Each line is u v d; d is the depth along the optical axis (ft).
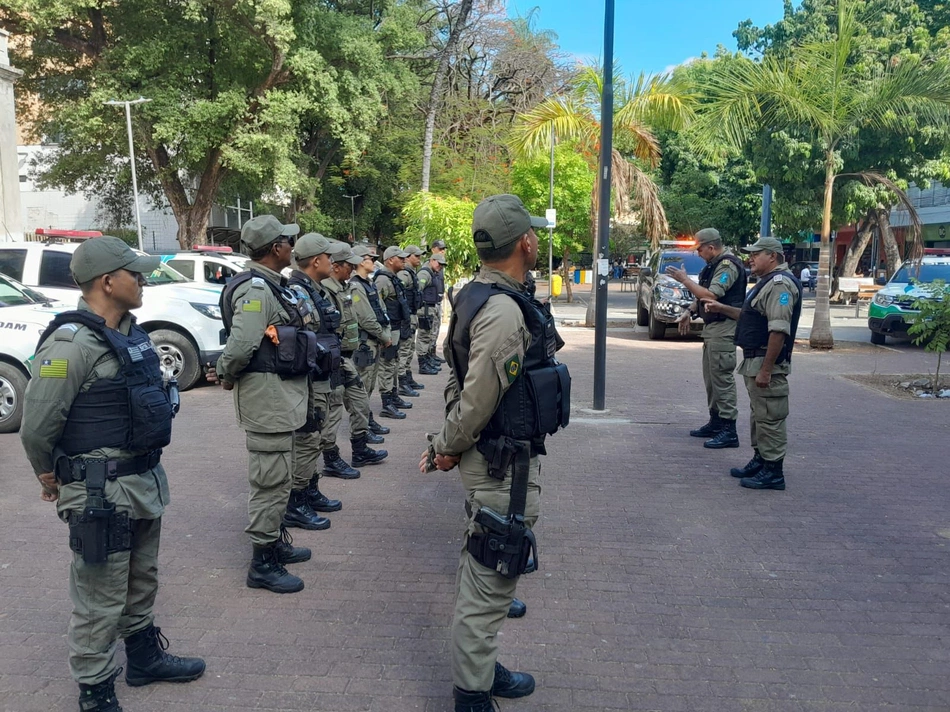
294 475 15.92
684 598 12.94
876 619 12.23
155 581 10.13
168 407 9.48
